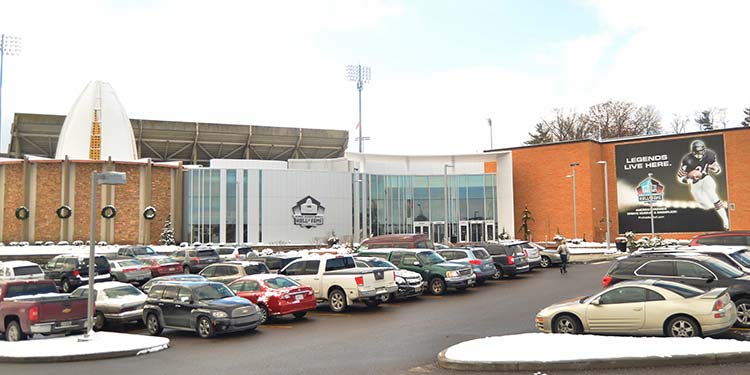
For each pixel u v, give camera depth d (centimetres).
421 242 2936
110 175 1627
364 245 3052
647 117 8825
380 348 1355
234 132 9938
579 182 6109
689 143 5772
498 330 1521
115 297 1894
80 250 4738
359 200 6247
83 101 6869
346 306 2023
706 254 1712
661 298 1231
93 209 1619
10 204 5453
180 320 1678
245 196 5897
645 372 989
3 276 2614
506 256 2938
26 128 9306
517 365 1060
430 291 2422
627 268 1559
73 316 1705
